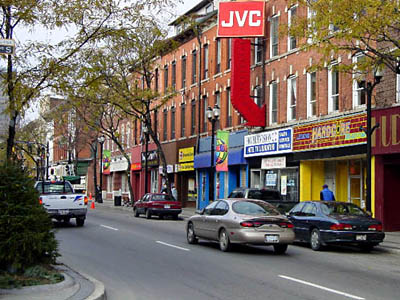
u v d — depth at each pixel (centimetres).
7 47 1191
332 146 2378
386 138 2072
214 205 1656
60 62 1480
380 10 1512
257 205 1552
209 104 3722
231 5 2958
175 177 4247
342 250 1678
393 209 2138
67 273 1029
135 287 1007
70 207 2353
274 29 2995
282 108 2862
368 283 1069
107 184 6581
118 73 3080
